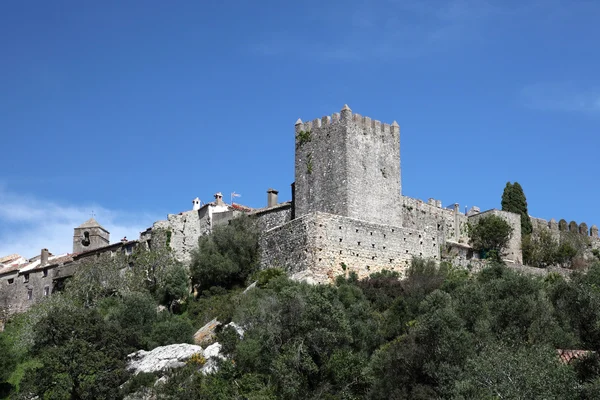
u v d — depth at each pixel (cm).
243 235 11462
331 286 9769
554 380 6556
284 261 10800
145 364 9388
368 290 9856
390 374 7675
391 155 11412
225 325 9681
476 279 10288
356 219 10725
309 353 8238
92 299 11750
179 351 9425
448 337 7562
